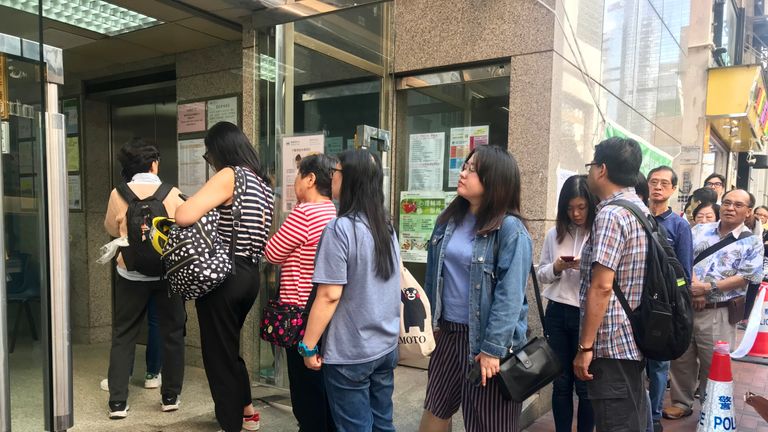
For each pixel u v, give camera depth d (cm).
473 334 219
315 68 404
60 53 220
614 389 222
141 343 514
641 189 325
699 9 984
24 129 209
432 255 253
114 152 544
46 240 213
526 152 381
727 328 387
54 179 217
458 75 430
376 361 217
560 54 381
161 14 372
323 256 210
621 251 218
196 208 252
